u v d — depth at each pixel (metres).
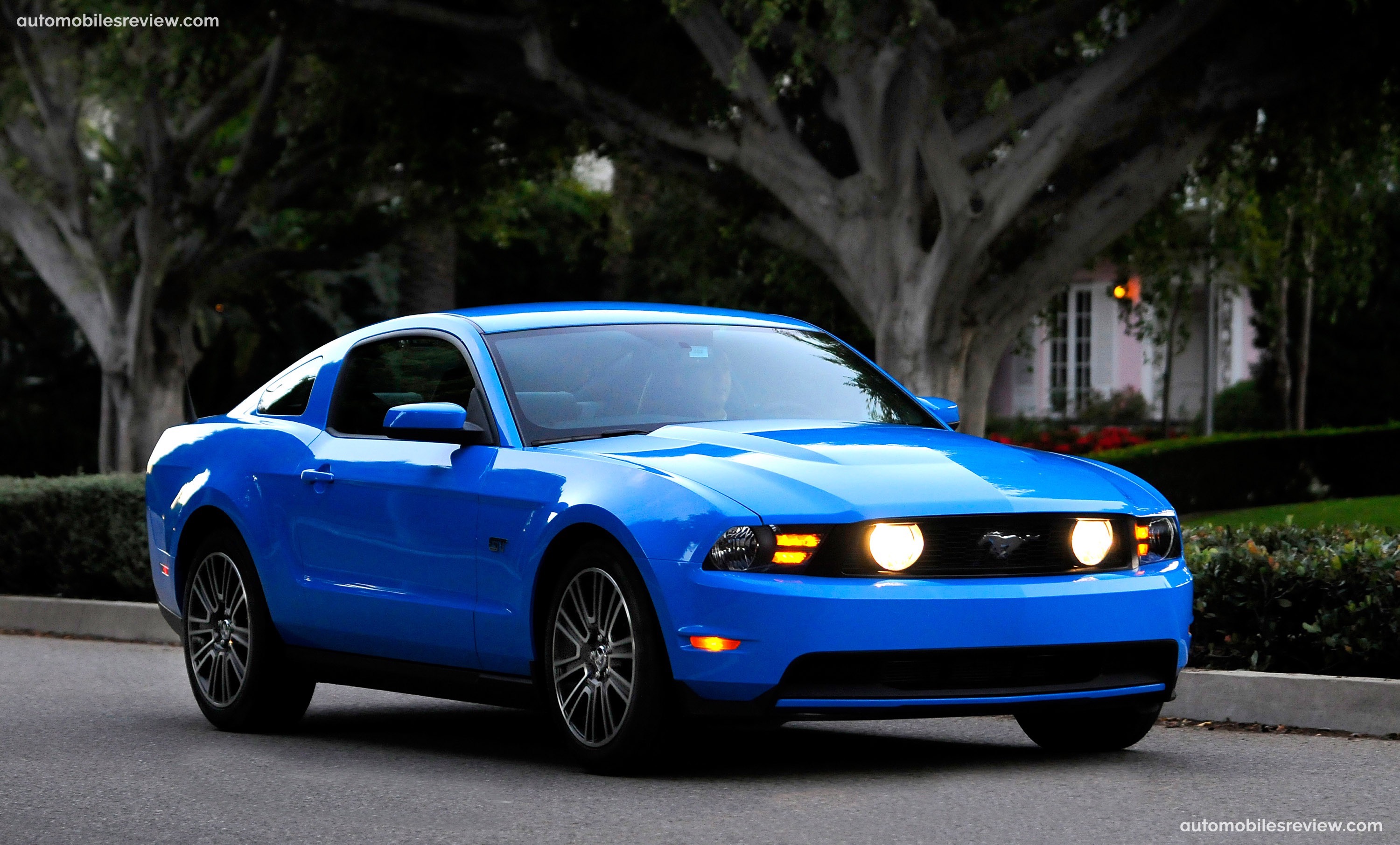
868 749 7.23
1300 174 20.75
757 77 19.47
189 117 30.59
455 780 6.57
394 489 7.22
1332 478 22.78
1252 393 33.62
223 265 31.33
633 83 20.42
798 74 20.05
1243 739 7.57
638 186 26.41
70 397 40.44
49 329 40.12
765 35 16.84
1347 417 31.97
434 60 21.05
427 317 7.80
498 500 6.70
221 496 8.16
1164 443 22.03
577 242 32.47
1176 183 21.92
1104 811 5.70
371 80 22.41
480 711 8.94
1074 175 20.38
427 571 7.04
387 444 7.45
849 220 19.16
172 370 30.77
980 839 5.26
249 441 8.23
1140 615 6.25
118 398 30.34
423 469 7.12
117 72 24.08
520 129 23.61
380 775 6.74
